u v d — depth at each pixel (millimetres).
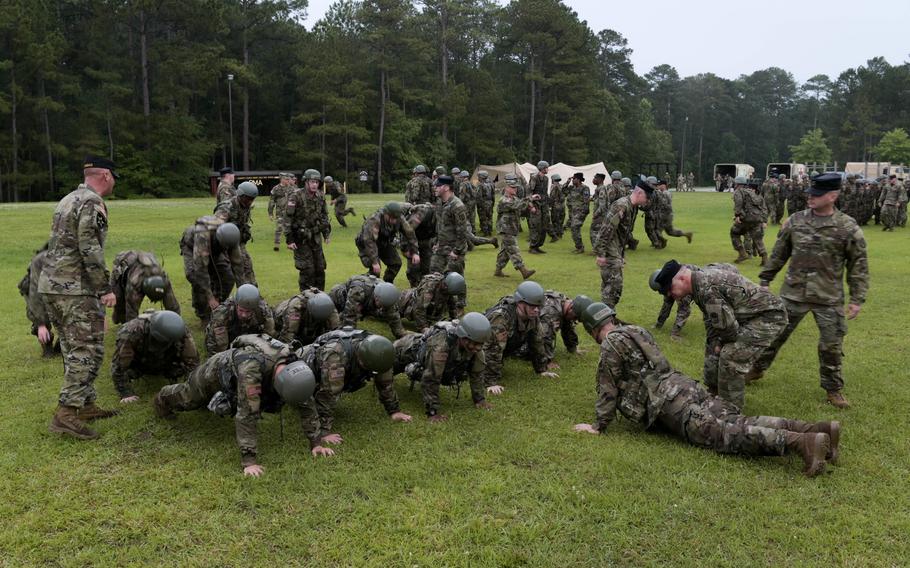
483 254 16906
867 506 4590
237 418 5055
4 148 45906
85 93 50906
